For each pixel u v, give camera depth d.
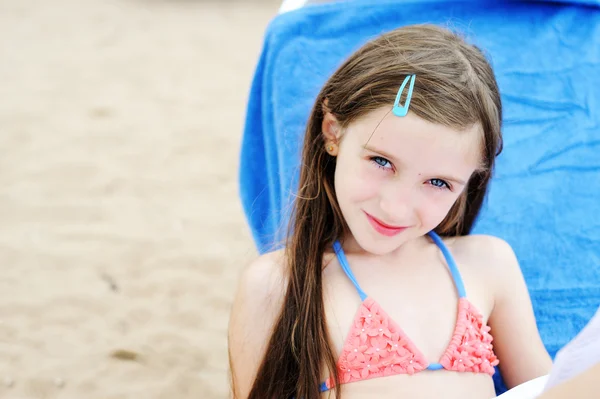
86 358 2.58
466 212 1.69
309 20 2.21
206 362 2.56
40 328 2.73
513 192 2.08
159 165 3.95
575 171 2.12
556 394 1.13
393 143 1.36
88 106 4.66
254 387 1.56
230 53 5.68
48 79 5.10
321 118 1.56
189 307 2.85
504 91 2.20
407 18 2.26
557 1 2.29
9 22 6.32
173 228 3.38
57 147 4.13
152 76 5.18
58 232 3.34
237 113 4.61
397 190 1.39
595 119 2.18
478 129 1.41
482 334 1.54
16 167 3.92
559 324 1.90
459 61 1.42
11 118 4.47
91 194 3.67
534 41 2.27
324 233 1.61
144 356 2.59
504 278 1.66
